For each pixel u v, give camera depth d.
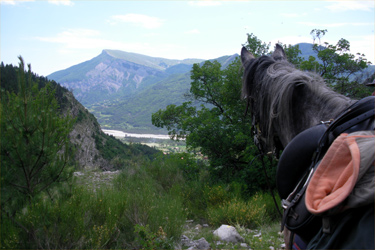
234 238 5.82
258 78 2.60
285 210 1.83
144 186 8.16
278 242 5.52
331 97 2.04
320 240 1.59
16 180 4.18
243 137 10.66
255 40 13.55
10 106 4.16
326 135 1.76
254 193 9.66
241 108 11.98
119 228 5.22
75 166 4.75
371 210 1.43
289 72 2.32
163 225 5.49
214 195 8.56
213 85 13.88
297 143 1.93
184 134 14.73
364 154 1.43
